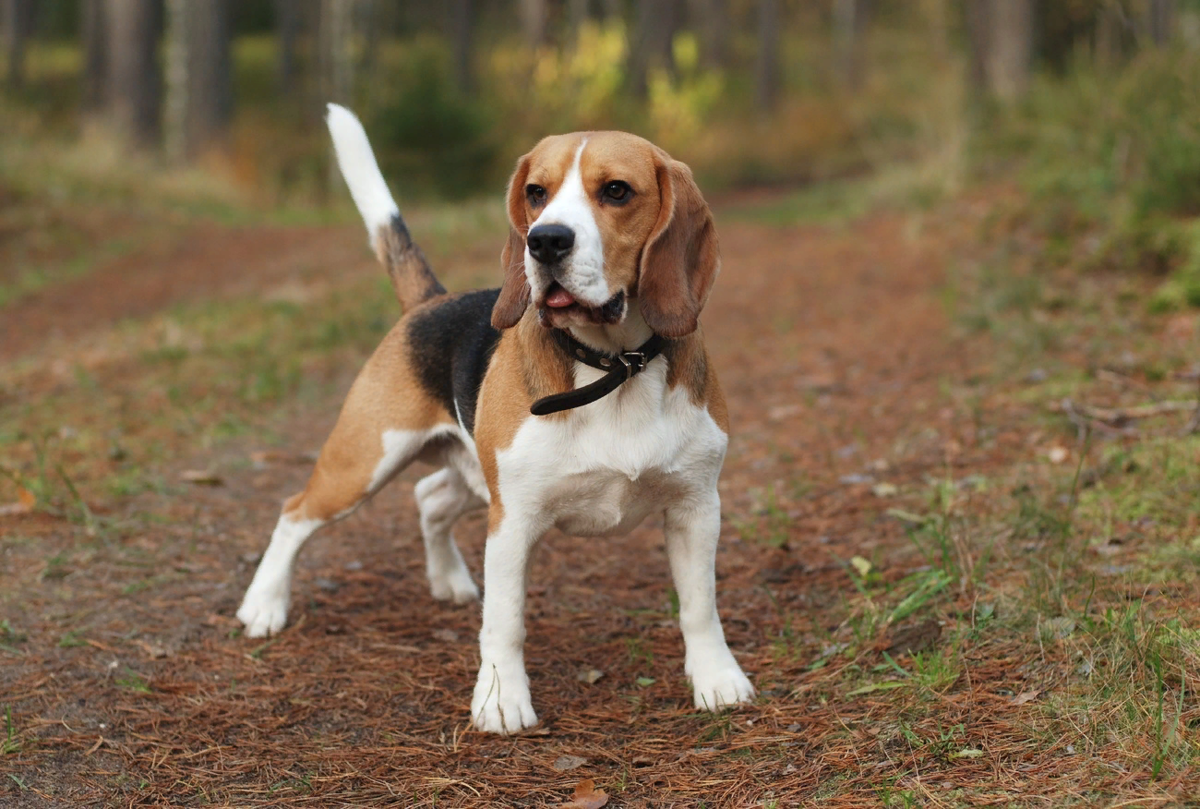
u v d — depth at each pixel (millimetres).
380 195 4281
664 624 3951
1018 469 4691
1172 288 6594
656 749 3094
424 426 3791
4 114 16406
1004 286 7516
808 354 7531
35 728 3215
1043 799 2451
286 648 3816
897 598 3736
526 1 28000
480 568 4594
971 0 13883
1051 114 10930
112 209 14102
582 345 3094
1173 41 9094
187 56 18750
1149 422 4887
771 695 3334
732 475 5496
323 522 3938
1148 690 2777
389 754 3125
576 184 3021
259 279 10820
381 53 33219
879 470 5152
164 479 5316
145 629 3855
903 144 16516
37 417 6273
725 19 36625
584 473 3105
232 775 3021
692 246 3152
